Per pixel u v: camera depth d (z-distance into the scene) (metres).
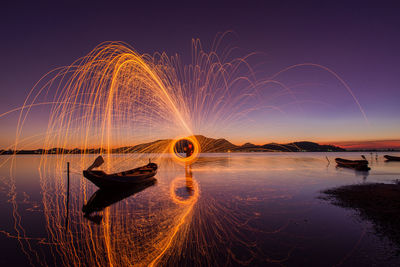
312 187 14.90
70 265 5.50
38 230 7.91
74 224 8.46
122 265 5.44
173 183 17.50
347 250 5.94
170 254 5.91
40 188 16.91
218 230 7.51
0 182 20.09
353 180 17.75
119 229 7.81
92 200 12.49
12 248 6.50
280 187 15.12
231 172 24.95
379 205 9.97
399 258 5.49
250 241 6.61
